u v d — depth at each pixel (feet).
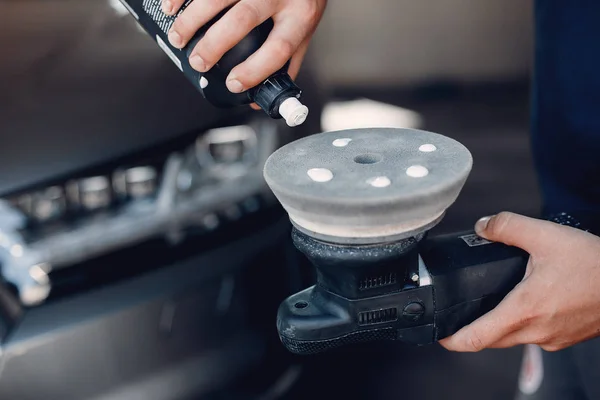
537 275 2.94
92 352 4.59
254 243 5.20
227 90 3.23
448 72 14.71
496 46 14.44
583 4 3.73
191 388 5.03
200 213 5.09
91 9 6.71
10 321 4.44
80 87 5.57
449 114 13.24
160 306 4.77
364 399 5.84
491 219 3.16
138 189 4.99
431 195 2.24
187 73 3.26
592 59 3.78
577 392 4.12
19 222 4.66
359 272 2.60
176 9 3.03
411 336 2.95
